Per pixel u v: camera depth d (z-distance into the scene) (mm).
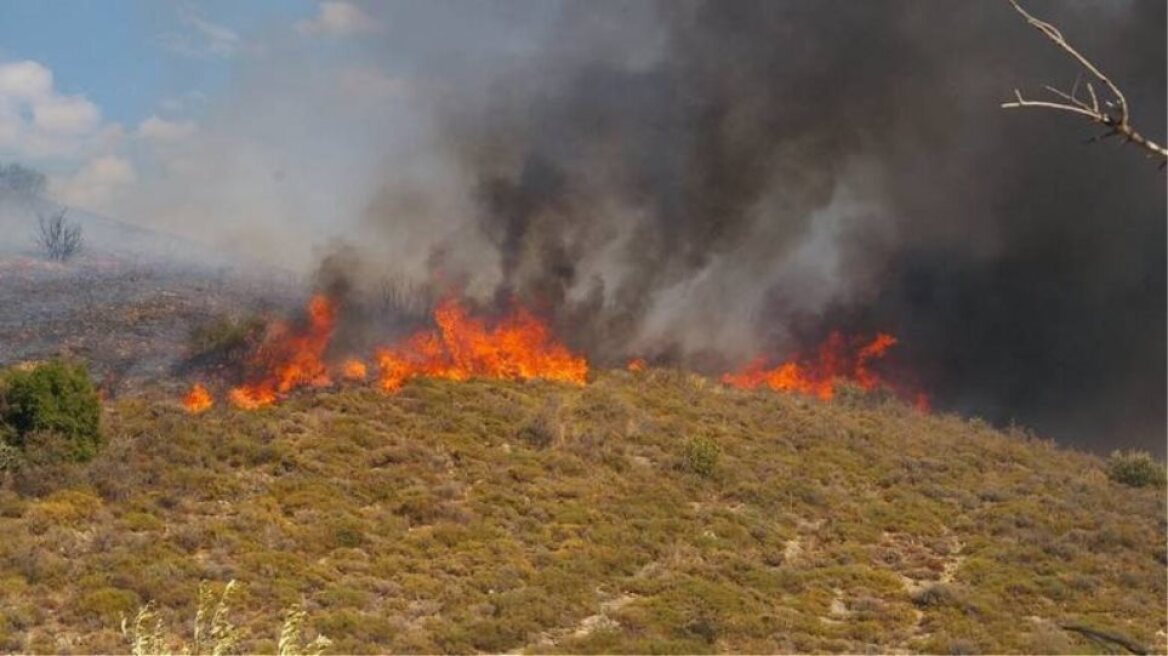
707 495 34938
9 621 21609
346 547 28078
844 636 25125
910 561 31109
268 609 23469
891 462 39875
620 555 29109
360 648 21922
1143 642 25203
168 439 32812
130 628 21156
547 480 34125
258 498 30125
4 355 43188
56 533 25953
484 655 23047
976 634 25375
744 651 23797
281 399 38750
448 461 34562
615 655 22719
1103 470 43219
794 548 31875
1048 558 31469
